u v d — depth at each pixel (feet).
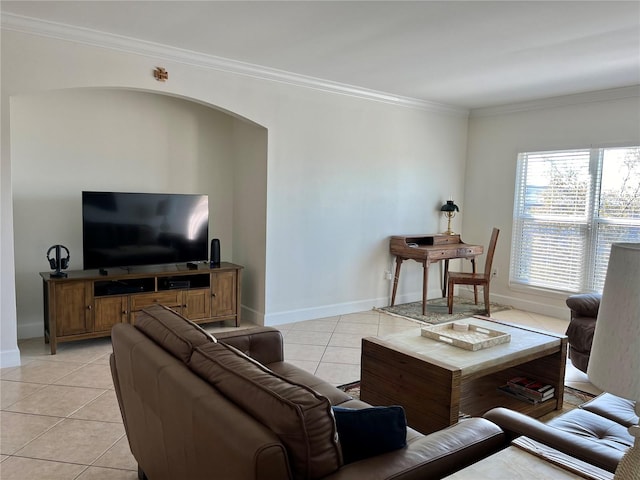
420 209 19.67
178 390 4.91
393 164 18.51
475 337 9.96
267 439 3.85
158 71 12.84
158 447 5.66
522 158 19.11
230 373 4.84
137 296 13.85
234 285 15.64
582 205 17.33
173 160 16.14
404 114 18.61
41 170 13.85
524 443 4.95
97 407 9.75
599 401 7.54
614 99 16.31
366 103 17.42
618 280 3.48
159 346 6.05
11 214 11.48
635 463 3.49
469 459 4.87
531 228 18.88
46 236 14.10
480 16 10.03
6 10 10.37
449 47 12.13
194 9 10.04
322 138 16.42
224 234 17.43
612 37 11.23
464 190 21.20
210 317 15.25
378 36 11.41
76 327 13.00
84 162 14.51
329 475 4.15
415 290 20.10
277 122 15.30
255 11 10.05
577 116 17.33
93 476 7.43
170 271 14.35
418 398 8.44
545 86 16.12
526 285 19.02
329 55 13.07
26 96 13.46
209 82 13.79
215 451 4.24
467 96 17.90
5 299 11.61
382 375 9.11
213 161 16.94
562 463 4.55
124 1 9.70
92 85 11.96
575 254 17.57
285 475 3.82
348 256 17.63
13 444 8.30
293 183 15.92
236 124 16.90
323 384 7.67
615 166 16.44
